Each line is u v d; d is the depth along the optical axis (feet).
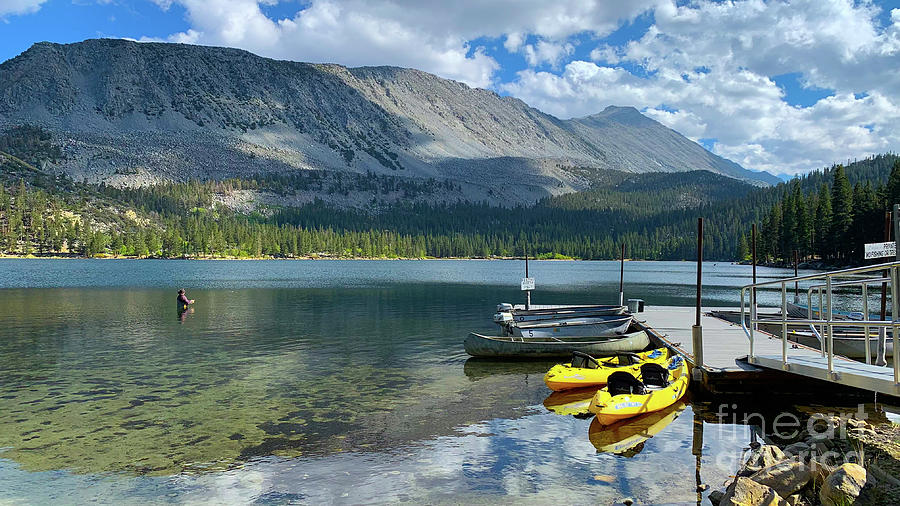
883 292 72.13
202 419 51.34
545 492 35.60
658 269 596.29
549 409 55.47
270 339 99.96
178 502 34.47
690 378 59.36
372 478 37.93
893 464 31.71
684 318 107.65
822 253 373.20
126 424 49.88
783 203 444.96
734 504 29.32
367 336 103.91
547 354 79.87
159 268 489.26
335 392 62.03
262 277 352.69
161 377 69.15
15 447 43.93
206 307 159.33
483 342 79.20
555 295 216.33
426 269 549.54
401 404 57.06
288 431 48.01
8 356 82.74
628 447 44.21
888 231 77.05
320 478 37.93
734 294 223.10
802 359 51.80
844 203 354.74
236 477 38.17
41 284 262.47
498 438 46.44
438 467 39.91
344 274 409.69
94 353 85.51
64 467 40.01
